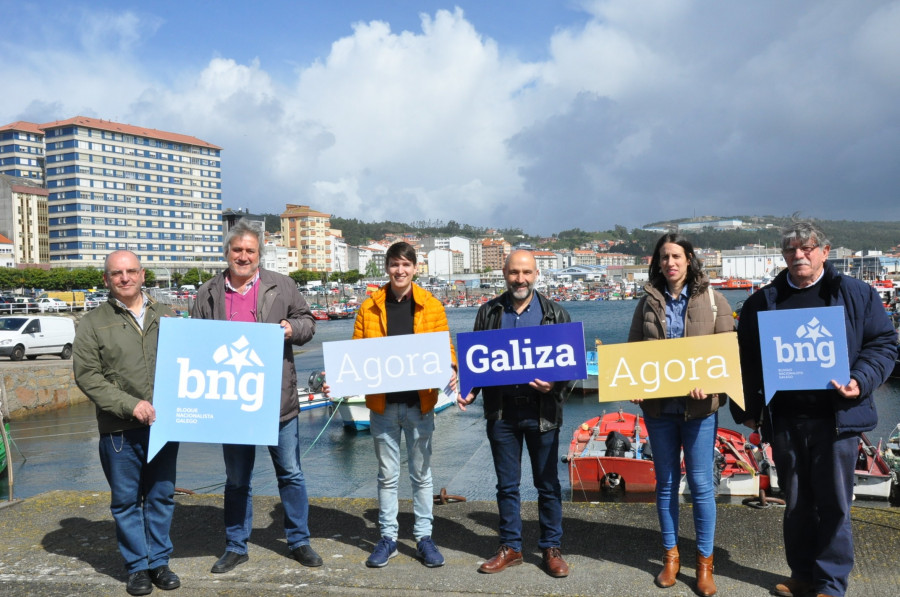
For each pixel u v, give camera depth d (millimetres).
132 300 4039
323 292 117812
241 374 4043
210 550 4477
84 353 3879
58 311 46875
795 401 3736
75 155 117000
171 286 120188
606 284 180750
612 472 11219
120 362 3932
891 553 4004
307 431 18375
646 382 3885
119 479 3885
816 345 3652
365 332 4375
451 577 3926
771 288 3881
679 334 3947
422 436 4230
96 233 119938
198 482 12688
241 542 4215
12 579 4023
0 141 126875
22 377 20734
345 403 17953
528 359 4070
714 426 3861
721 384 3791
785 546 3738
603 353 3955
